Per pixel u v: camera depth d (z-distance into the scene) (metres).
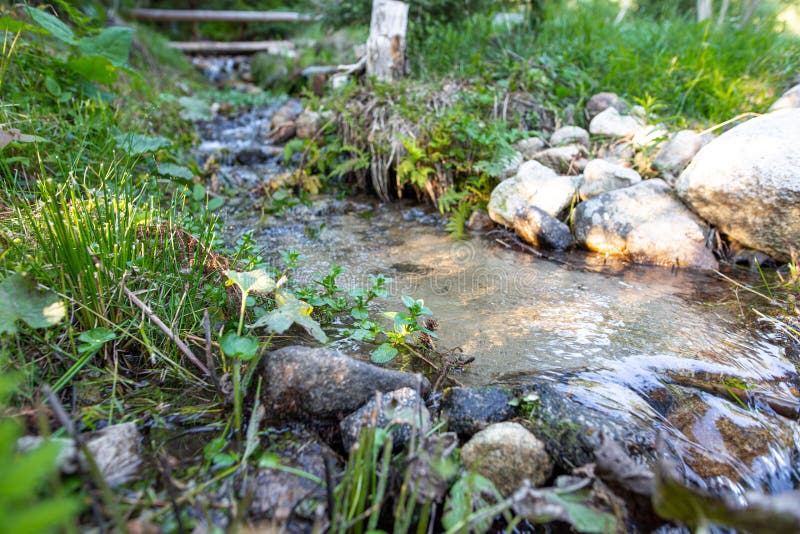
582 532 1.28
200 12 12.65
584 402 1.70
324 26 7.37
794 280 2.66
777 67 4.85
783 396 1.82
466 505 1.14
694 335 2.21
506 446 1.41
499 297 2.62
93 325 1.75
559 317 2.39
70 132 3.16
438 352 2.07
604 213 3.25
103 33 3.71
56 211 1.69
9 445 0.69
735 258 3.02
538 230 3.35
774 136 2.78
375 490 1.29
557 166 3.92
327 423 1.57
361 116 4.68
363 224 3.85
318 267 2.97
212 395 1.67
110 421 1.46
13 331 1.46
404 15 5.20
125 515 1.15
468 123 4.01
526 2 6.46
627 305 2.51
